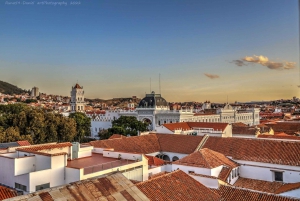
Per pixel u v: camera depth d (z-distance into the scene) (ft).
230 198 127.24
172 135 278.26
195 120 585.22
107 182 92.99
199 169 178.29
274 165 188.65
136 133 437.17
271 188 176.55
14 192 115.03
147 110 597.93
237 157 206.49
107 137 412.57
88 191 85.61
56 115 410.93
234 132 336.70
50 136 379.55
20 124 364.58
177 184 122.42
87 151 175.52
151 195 109.91
